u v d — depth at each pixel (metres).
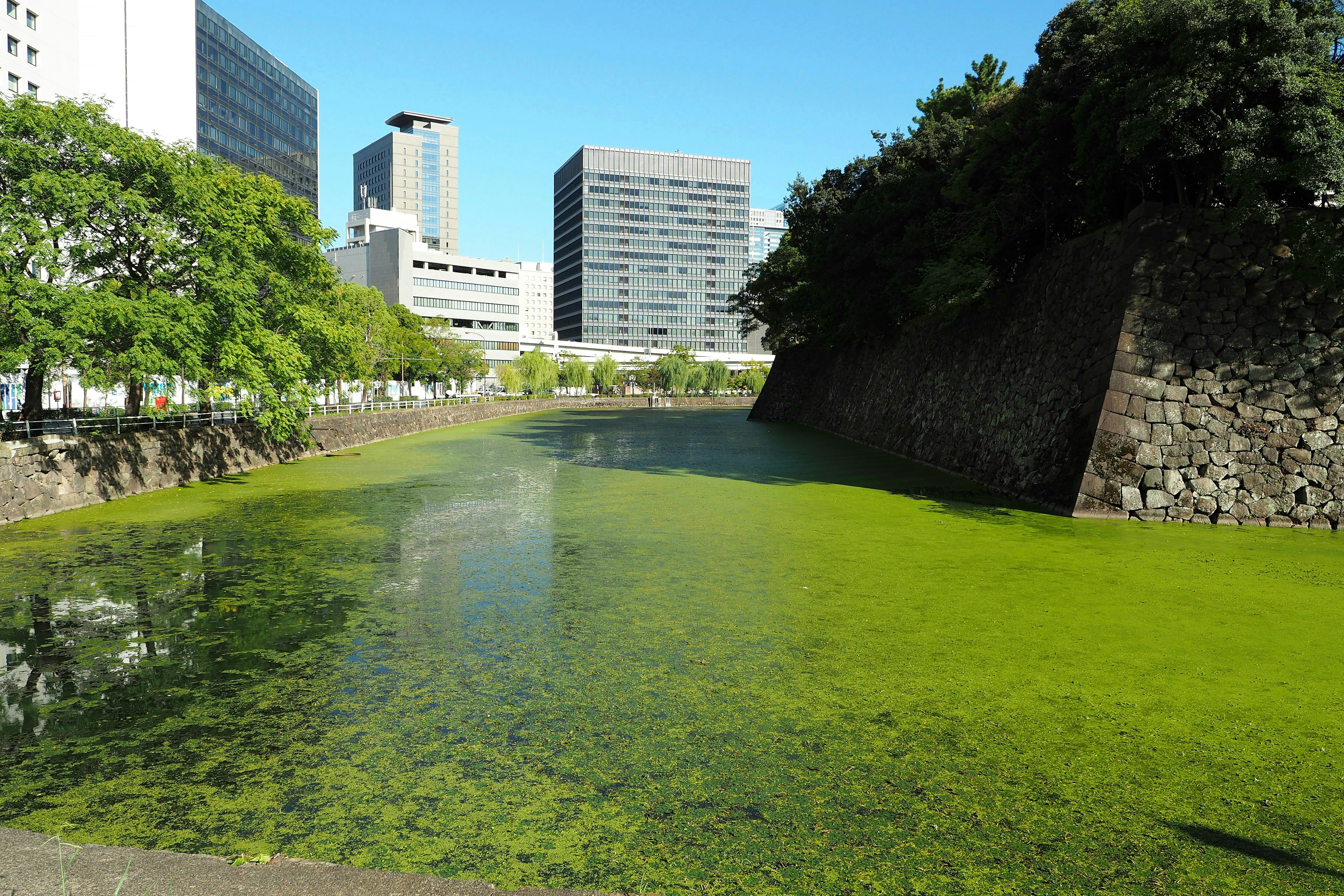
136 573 9.70
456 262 97.69
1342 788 4.41
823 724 5.27
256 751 4.91
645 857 3.74
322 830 3.98
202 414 20.89
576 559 10.46
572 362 90.94
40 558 10.57
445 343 65.62
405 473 20.98
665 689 5.91
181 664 6.52
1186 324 13.36
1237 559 10.30
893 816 4.12
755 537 11.98
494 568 9.95
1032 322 17.41
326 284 22.80
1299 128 11.09
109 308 13.56
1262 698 5.70
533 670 6.34
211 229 16.38
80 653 6.80
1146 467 13.24
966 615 7.82
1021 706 5.55
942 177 23.53
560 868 3.64
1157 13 12.17
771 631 7.34
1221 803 4.25
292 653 6.77
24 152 13.60
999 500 15.67
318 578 9.48
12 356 12.71
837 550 10.98
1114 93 13.11
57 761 4.79
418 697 5.79
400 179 157.88
